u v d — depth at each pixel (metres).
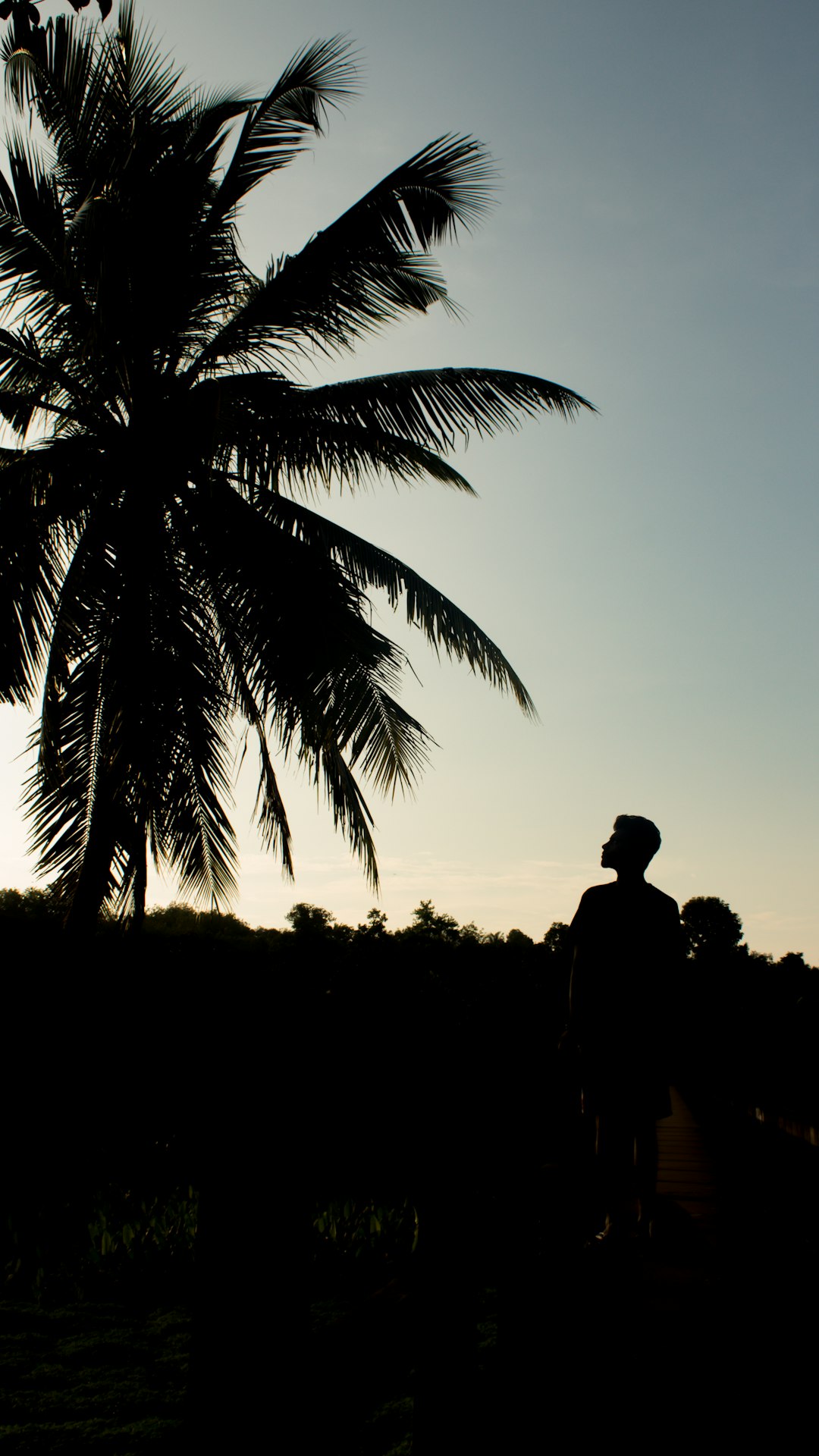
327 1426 1.59
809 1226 4.68
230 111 11.02
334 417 11.56
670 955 4.10
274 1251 1.64
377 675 11.23
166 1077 11.20
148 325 10.58
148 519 10.74
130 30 10.75
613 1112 3.97
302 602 10.89
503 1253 2.68
